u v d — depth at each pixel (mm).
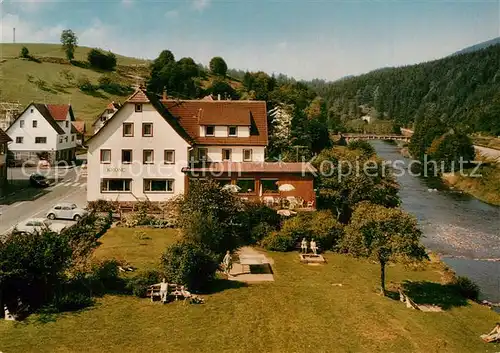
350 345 24328
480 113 174375
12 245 26172
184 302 29141
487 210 71938
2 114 111688
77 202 55250
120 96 157625
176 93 166125
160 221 47500
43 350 22219
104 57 185875
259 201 50938
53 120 94188
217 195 44281
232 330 25500
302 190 52500
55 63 177125
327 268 38656
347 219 51688
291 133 96000
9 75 151875
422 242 52031
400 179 104250
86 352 22344
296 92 171875
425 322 28047
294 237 43750
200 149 57719
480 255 47844
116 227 46750
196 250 31750
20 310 25750
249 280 34531
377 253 31609
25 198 57156
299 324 26609
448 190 91562
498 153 110625
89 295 29141
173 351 22969
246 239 45281
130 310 27562
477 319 29984
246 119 58531
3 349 21953
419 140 135750
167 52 193250
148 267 34750
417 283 36562
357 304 30000
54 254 26953
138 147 52375
